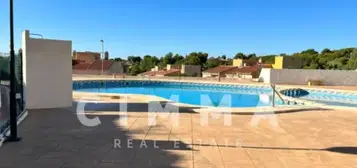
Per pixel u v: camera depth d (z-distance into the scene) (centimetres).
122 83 3188
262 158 562
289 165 527
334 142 690
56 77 1090
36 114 955
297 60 5766
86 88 2847
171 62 8338
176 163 519
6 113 874
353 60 4975
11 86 623
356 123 923
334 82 3456
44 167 484
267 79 3447
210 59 8256
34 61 1045
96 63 5675
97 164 504
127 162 517
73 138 665
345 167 523
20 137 659
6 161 507
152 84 3378
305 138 722
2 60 993
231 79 3781
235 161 540
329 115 1067
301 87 2831
